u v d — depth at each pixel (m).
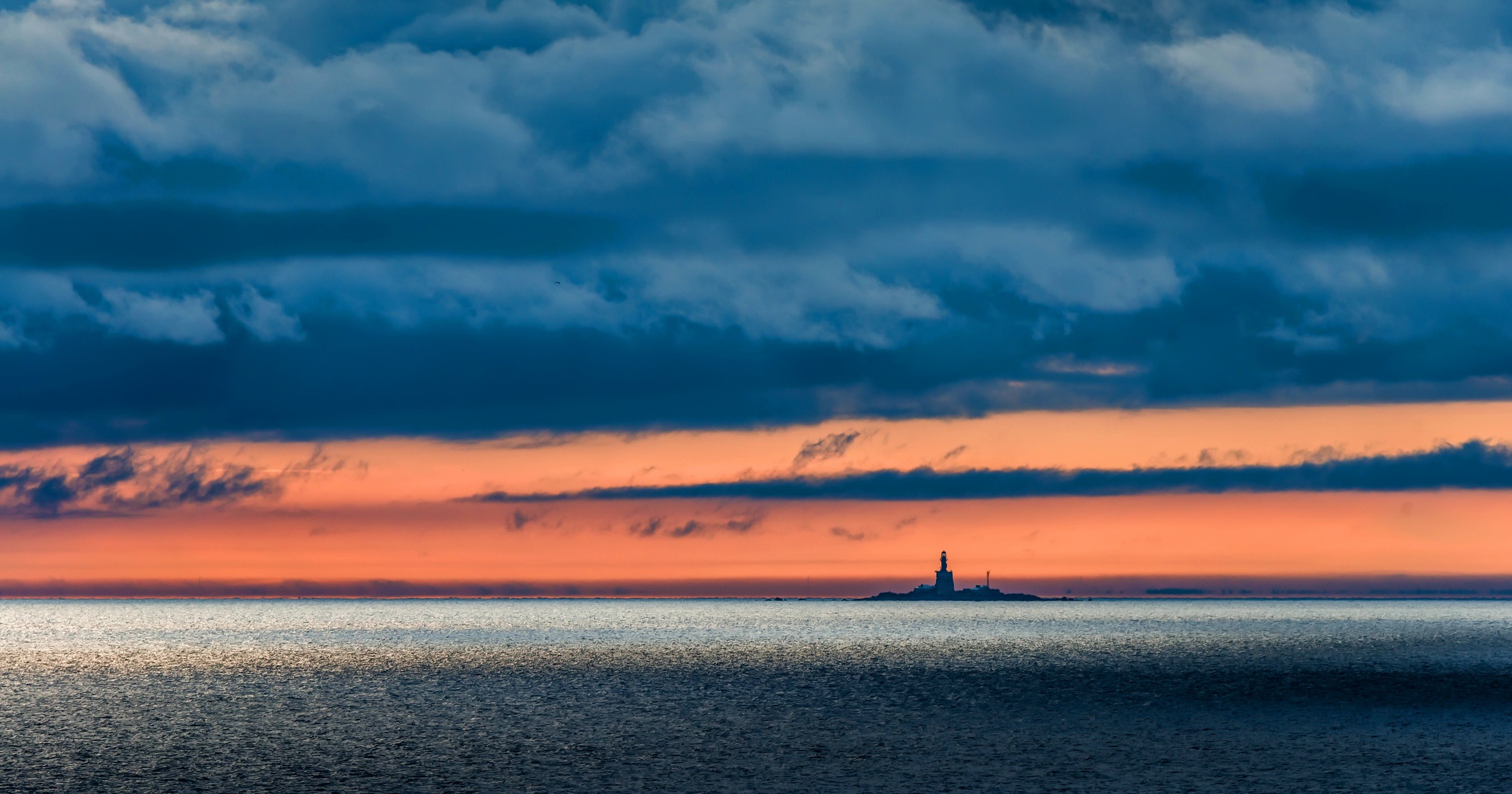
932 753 100.00
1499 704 134.75
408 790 83.31
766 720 123.00
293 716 127.69
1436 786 84.25
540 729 115.44
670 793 82.62
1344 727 115.38
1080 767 93.12
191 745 104.69
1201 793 82.69
